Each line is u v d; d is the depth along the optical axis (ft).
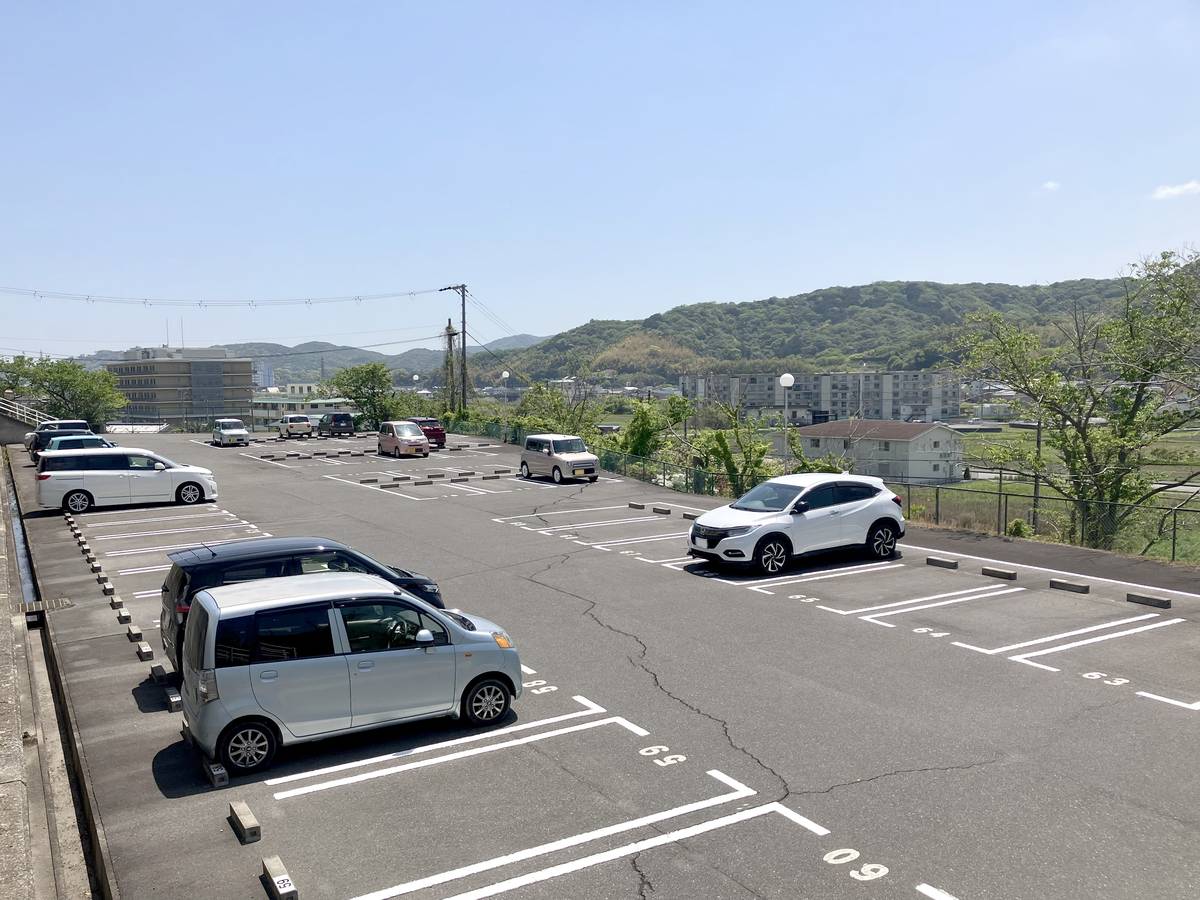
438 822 24.89
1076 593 50.85
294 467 128.57
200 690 27.48
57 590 54.85
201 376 515.91
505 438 174.70
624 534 72.64
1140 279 91.97
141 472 88.58
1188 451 93.91
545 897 21.15
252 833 23.86
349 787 27.20
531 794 26.55
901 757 28.81
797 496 58.08
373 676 29.48
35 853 25.79
